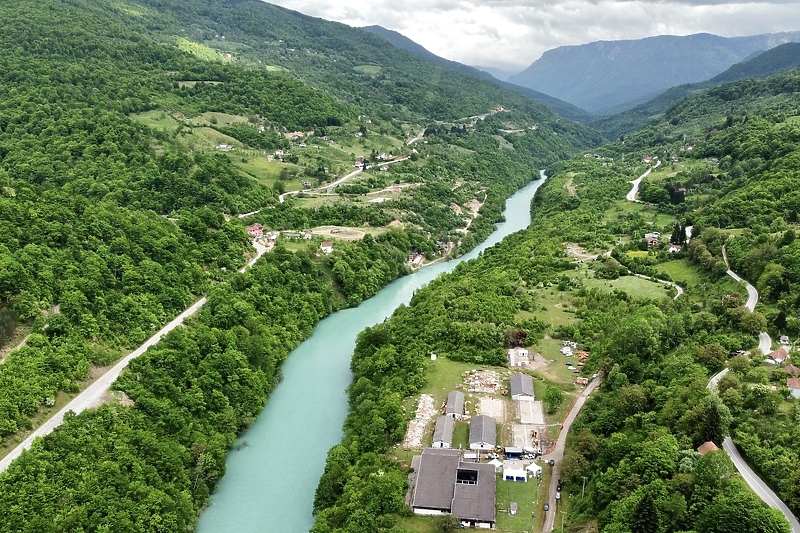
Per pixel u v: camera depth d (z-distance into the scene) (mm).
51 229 175125
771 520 87562
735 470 103688
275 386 176125
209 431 145750
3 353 138625
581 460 121750
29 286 153250
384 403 147500
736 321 157750
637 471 109625
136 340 163625
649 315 170375
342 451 134000
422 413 146500
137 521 113250
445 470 120438
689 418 115312
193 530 121250
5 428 121438
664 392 132375
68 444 119875
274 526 122938
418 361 166875
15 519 103625
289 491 133250
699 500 96562
